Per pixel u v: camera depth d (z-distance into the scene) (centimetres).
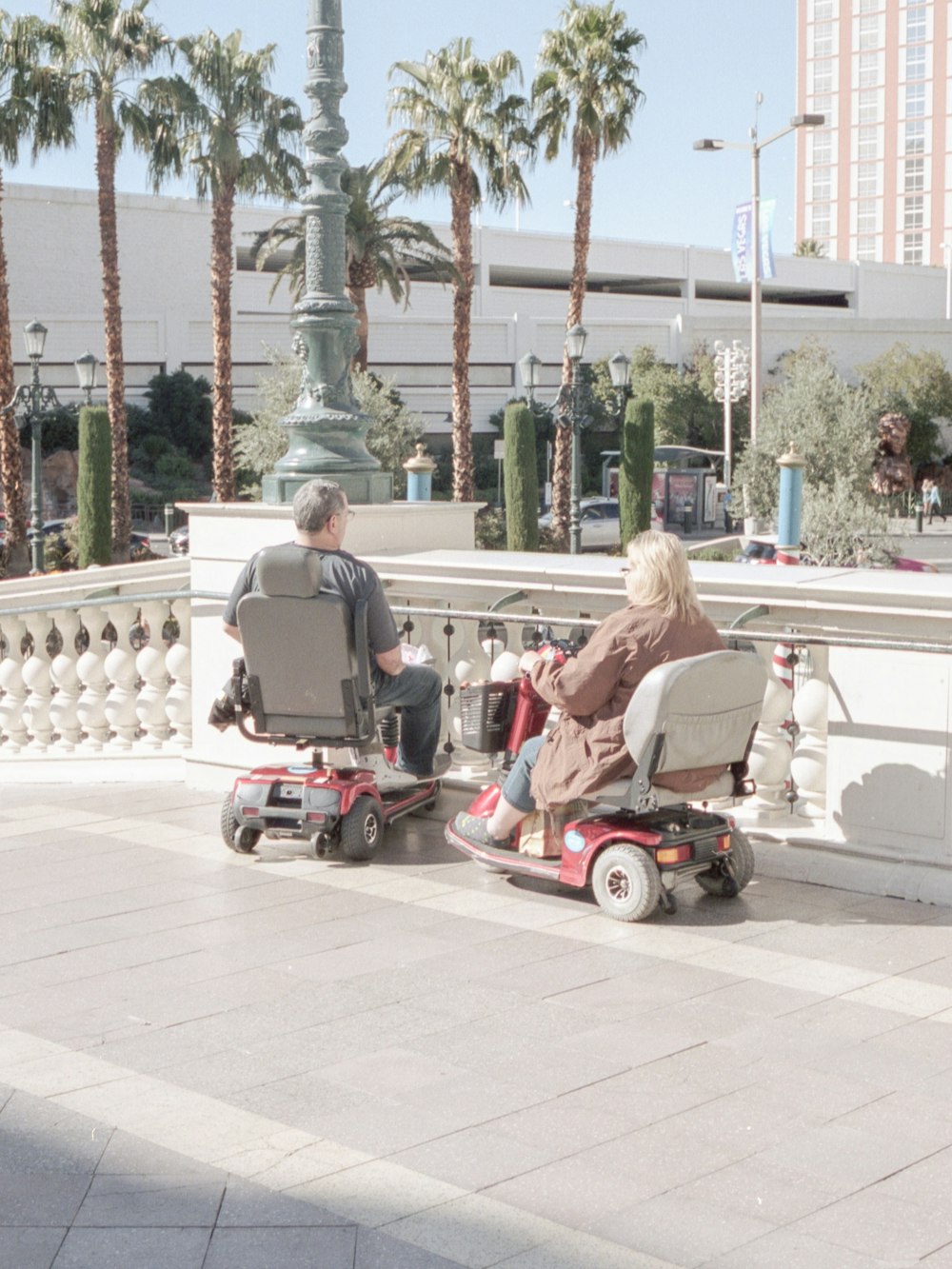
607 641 516
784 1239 300
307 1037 420
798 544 1756
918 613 536
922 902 546
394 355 6675
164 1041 418
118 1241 302
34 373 2803
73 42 3472
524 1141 348
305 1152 343
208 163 3719
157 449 5822
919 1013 433
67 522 3681
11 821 711
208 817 707
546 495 5884
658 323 7256
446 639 701
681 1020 429
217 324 3894
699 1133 351
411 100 3909
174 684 827
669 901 526
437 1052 406
